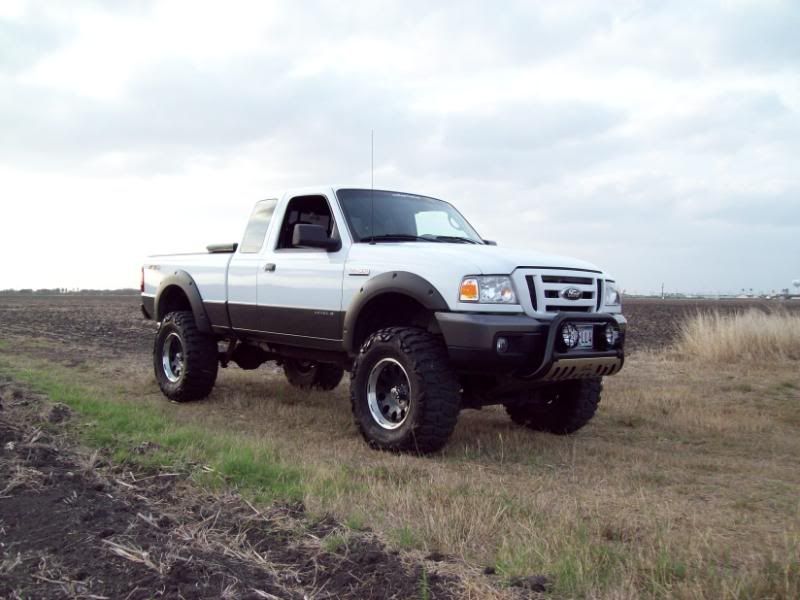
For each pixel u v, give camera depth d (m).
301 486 3.89
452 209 7.09
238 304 6.93
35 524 3.13
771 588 2.65
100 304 45.91
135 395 7.90
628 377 10.45
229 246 7.27
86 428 5.20
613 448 5.66
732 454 5.71
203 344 7.38
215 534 3.17
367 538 3.13
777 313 14.38
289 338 6.40
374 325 5.77
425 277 5.14
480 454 5.30
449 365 5.11
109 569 2.71
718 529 3.59
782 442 6.20
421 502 3.70
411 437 5.07
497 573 2.79
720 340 12.44
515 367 4.96
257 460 4.36
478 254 5.25
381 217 6.22
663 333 19.39
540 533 3.22
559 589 2.63
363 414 5.43
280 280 6.41
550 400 6.33
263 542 3.10
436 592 2.60
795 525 3.68
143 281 8.59
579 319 5.04
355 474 4.39
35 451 4.27
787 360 11.99
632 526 3.49
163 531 3.15
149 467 4.20
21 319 24.11
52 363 10.59
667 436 6.39
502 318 4.89
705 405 8.06
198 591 2.54
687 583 2.68
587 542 3.10
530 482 4.42
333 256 5.96
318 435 5.92
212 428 5.88
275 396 8.03
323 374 8.42
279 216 6.69
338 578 2.73
